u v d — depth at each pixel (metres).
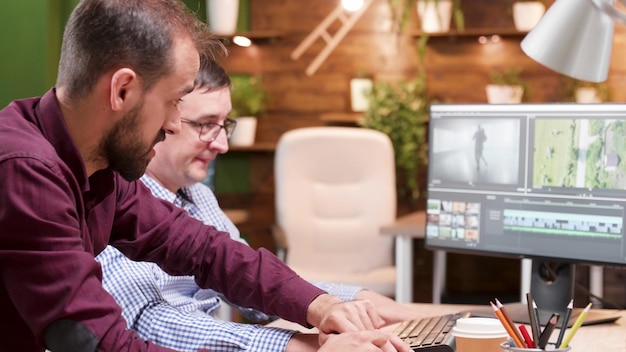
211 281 1.77
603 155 2.05
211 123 2.21
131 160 1.40
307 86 5.39
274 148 5.25
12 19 3.35
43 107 1.37
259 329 1.75
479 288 5.26
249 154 5.46
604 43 2.05
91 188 1.47
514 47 5.16
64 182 1.32
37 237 1.28
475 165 2.23
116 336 1.32
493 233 2.21
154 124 1.38
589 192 2.07
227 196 5.49
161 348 1.36
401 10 5.24
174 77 1.37
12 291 1.30
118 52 1.32
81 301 1.29
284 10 5.40
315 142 4.50
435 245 2.30
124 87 1.33
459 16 5.13
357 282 4.09
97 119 1.36
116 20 1.32
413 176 5.16
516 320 2.07
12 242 1.28
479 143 2.23
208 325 1.77
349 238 4.50
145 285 1.86
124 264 1.86
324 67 5.38
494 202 2.20
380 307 2.14
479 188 2.22
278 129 5.43
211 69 2.21
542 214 2.13
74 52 1.34
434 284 4.57
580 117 2.08
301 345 1.68
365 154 4.50
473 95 5.22
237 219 4.65
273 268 1.75
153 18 1.34
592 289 4.31
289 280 1.73
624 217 2.03
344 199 4.51
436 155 2.30
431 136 2.31
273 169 5.45
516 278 5.22
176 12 1.39
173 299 2.10
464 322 1.69
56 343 1.30
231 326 1.77
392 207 4.50
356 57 5.34
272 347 1.69
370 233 4.49
